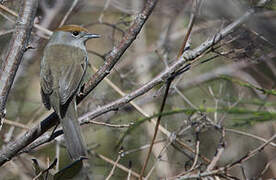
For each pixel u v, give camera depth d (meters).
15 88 13.67
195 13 8.98
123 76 13.08
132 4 13.21
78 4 14.18
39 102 13.33
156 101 12.95
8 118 13.28
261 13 8.64
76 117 8.86
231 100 10.81
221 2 9.26
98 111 8.76
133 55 14.22
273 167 11.44
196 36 11.84
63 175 8.80
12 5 12.43
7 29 12.79
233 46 8.92
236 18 9.00
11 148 8.65
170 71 8.56
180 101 13.12
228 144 11.85
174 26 14.64
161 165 11.25
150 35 16.53
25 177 11.48
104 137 12.77
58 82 9.41
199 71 13.83
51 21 13.98
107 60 8.59
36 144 9.03
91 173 11.12
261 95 11.59
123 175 11.69
